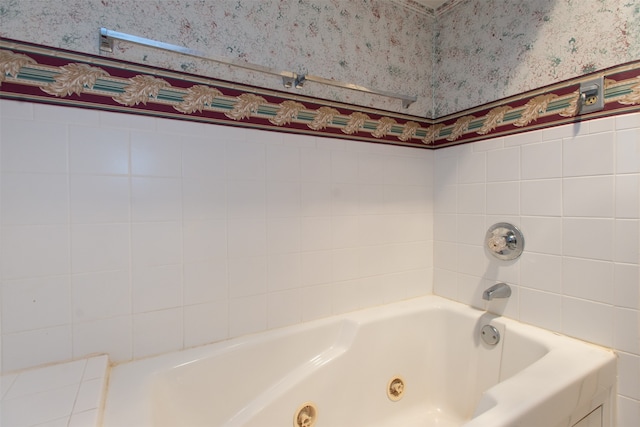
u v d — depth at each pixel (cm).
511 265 124
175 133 99
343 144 131
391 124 144
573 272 106
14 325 82
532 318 117
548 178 112
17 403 70
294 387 109
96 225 90
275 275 117
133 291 95
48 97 84
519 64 121
